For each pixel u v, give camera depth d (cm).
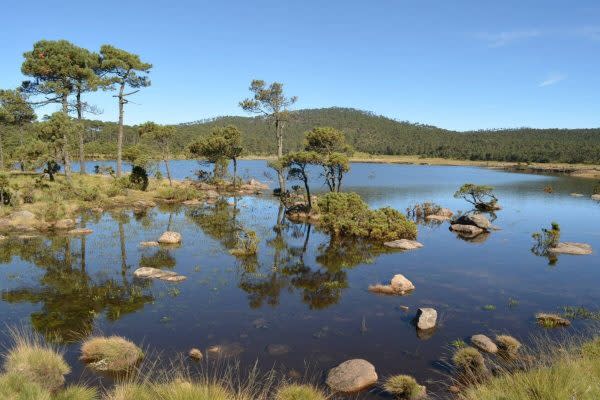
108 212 3884
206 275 2052
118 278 1970
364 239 3000
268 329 1430
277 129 4972
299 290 1861
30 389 714
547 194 6316
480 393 730
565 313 1590
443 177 10069
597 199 5678
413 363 1194
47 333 1362
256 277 2038
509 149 19362
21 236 2786
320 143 4469
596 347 1020
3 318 1489
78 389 812
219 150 6069
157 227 3222
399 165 16612
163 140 5588
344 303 1703
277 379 1089
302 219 3806
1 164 5641
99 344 1178
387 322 1505
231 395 803
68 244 2605
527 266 2314
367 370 1092
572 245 2744
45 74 4588
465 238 3105
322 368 1159
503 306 1683
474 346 1290
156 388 786
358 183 8269
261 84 4634
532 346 1295
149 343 1300
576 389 623
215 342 1317
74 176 5088
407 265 2312
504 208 4784
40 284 1875
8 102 4609
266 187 6769
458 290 1886
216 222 3538
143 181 5103
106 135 13312
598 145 17362
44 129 4122
